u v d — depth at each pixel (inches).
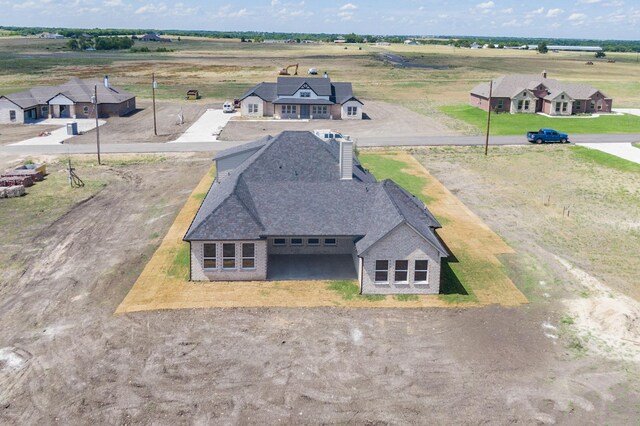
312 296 1222.9
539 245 1571.1
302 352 1005.2
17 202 1934.1
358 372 947.3
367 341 1045.8
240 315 1136.8
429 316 1145.4
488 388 907.4
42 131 3267.7
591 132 3376.0
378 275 1233.4
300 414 839.1
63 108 3767.2
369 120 3818.9
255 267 1290.6
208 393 885.8
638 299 1240.2
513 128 3511.3
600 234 1680.6
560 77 6830.7
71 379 919.0
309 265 1376.7
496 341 1051.9
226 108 4055.1
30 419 821.9
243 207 1302.9
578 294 1253.7
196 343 1029.8
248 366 959.6
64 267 1381.6
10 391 887.7
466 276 1339.8
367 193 1396.4
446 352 1013.2
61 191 2068.2
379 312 1158.3
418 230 1206.3
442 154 2760.8
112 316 1130.0
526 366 970.1
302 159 1594.5
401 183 2178.9
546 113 4138.8
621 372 953.5
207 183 2138.3
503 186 2204.7
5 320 1119.0
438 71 7628.0
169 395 879.7
